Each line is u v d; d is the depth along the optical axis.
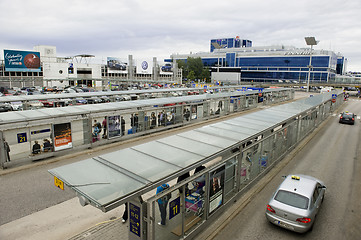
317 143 19.52
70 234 8.02
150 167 7.00
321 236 8.26
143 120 20.69
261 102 42.75
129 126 19.62
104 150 16.83
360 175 13.27
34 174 12.63
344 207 10.05
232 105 33.53
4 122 13.24
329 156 16.34
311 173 13.45
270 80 116.94
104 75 80.62
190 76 110.69
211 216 8.70
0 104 28.38
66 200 10.17
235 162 9.99
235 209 9.65
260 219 9.14
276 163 14.63
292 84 94.31
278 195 8.74
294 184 9.20
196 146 8.93
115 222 8.64
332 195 11.04
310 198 8.42
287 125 15.80
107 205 5.16
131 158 7.59
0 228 8.27
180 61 126.94
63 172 6.55
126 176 6.43
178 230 7.26
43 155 14.61
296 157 16.03
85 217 9.02
